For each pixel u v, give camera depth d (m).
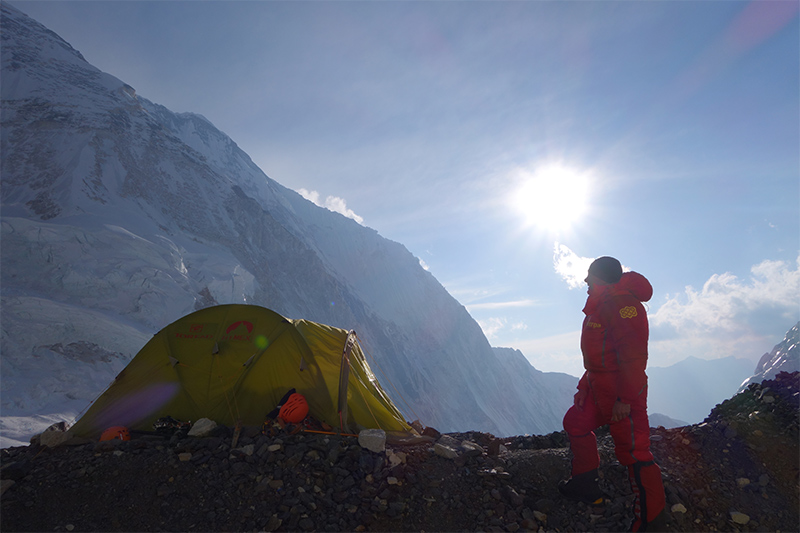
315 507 3.53
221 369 5.50
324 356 5.62
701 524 3.34
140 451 4.17
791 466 3.71
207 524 3.36
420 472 4.04
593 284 3.66
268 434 4.51
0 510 3.41
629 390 3.27
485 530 3.38
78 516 3.40
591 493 3.59
